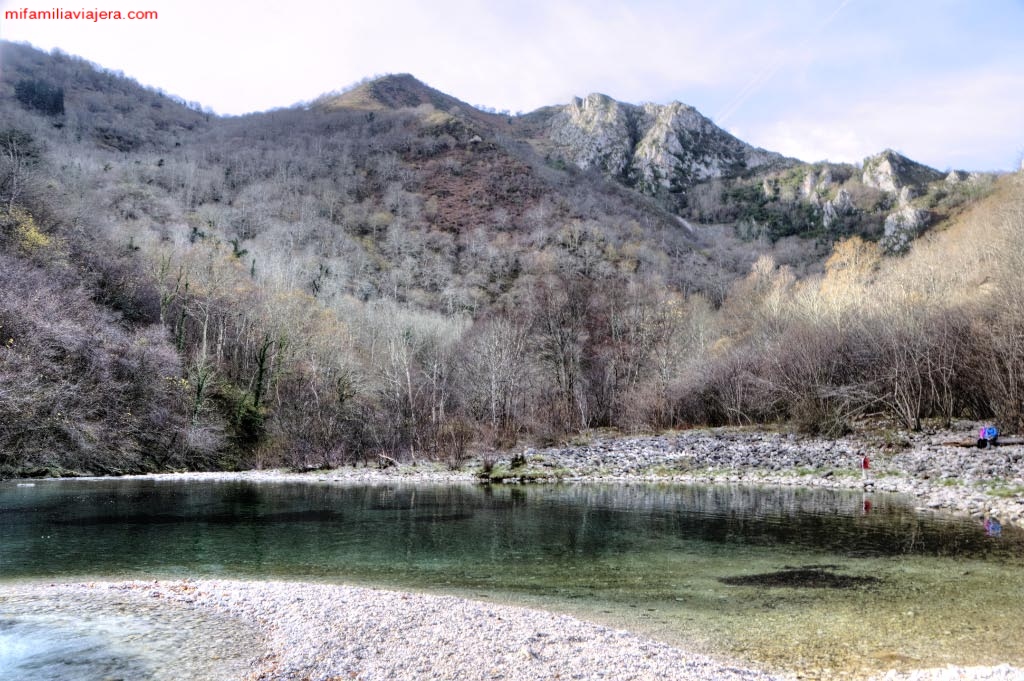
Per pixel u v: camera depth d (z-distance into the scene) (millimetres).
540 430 46188
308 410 48312
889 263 86312
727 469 33562
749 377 47188
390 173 150625
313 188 136375
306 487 31953
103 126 159500
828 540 17344
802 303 56000
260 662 9219
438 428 43406
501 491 29531
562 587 13328
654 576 14078
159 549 17188
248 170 143125
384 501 26312
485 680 8453
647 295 72562
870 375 41719
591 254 112062
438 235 120625
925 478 27438
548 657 9227
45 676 8719
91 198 84500
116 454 39469
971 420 37656
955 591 12430
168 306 55688
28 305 39312
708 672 8625
